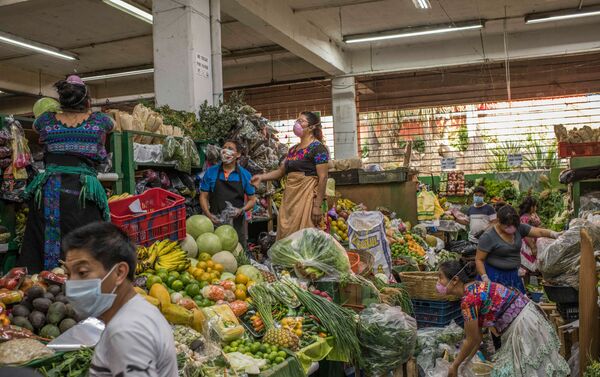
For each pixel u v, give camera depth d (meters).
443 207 12.23
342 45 14.73
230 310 3.67
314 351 3.74
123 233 1.87
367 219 6.01
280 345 3.55
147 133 5.36
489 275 5.33
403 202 9.33
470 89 15.60
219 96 8.02
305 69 15.57
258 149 6.95
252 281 4.29
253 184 5.54
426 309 5.84
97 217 3.79
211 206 5.57
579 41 13.70
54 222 3.65
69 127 3.70
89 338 2.77
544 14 12.45
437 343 5.11
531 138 15.53
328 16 12.57
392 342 4.19
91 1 10.84
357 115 15.84
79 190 3.69
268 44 14.48
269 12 10.91
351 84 15.13
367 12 12.45
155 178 5.54
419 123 16.80
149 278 3.71
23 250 3.75
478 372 4.46
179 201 4.48
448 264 4.20
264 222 7.62
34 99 16.95
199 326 3.38
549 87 15.08
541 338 3.75
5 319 2.82
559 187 12.39
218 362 3.04
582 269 4.29
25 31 12.51
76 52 14.13
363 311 4.39
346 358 4.00
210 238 4.70
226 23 12.75
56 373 2.53
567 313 5.31
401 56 14.79
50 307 2.92
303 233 4.82
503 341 3.88
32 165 4.35
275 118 16.45
